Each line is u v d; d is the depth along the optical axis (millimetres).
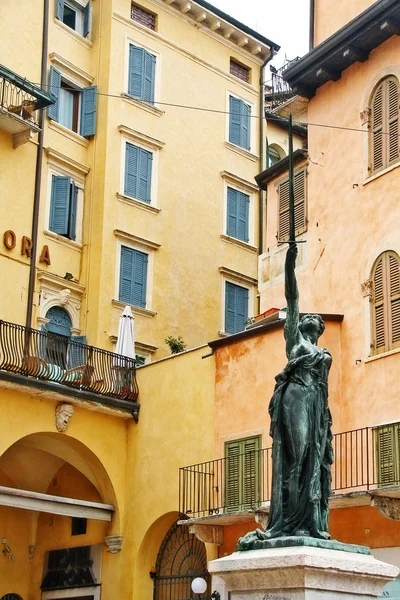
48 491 28688
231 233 34438
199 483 24328
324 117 25422
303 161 26859
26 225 28891
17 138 28703
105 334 29672
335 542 10055
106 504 26047
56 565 27922
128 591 25328
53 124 30422
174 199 32781
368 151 23906
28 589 28453
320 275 24484
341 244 24062
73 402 25359
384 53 23906
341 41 24125
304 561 9406
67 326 29656
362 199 23750
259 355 23953
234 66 36406
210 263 33375
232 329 33531
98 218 30578
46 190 30000
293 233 11188
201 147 34094
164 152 32812
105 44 32062
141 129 32250
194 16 34625
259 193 35750
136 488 26062
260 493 22906
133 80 32406
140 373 27031
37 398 24875
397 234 22516
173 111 33438
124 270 30750
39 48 30328
